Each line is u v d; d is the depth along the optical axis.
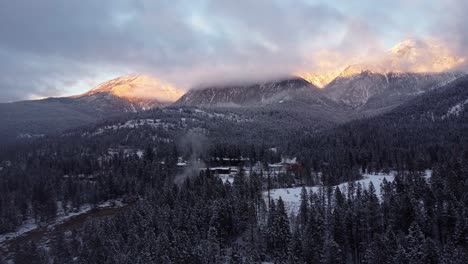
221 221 127.50
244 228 133.25
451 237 112.62
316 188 179.88
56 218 196.75
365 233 118.56
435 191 133.12
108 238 136.62
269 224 126.44
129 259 116.19
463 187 133.12
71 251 143.25
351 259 120.38
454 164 159.50
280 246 117.25
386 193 140.88
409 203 120.25
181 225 131.12
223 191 156.25
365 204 126.94
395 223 118.38
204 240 121.31
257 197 147.75
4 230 182.12
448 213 114.81
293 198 161.88
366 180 194.50
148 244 121.12
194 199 151.75
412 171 193.50
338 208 125.25
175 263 110.56
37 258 141.50
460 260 95.31
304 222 131.12
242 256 118.00
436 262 97.81
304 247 110.00
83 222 187.25
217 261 113.94
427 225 116.56
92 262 126.69
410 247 102.62
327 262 104.94
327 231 120.00
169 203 158.00
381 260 101.38
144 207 154.00
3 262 149.75
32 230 184.75
